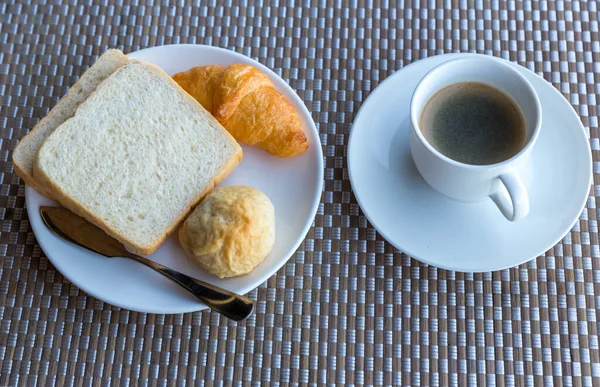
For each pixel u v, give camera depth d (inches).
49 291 23.9
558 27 26.4
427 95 23.2
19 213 24.6
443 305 23.7
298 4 26.8
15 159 23.8
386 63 26.1
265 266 23.2
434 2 26.7
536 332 23.5
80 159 23.8
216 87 24.3
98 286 22.9
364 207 23.4
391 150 23.9
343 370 23.3
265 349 23.5
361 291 23.9
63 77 26.1
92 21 26.7
